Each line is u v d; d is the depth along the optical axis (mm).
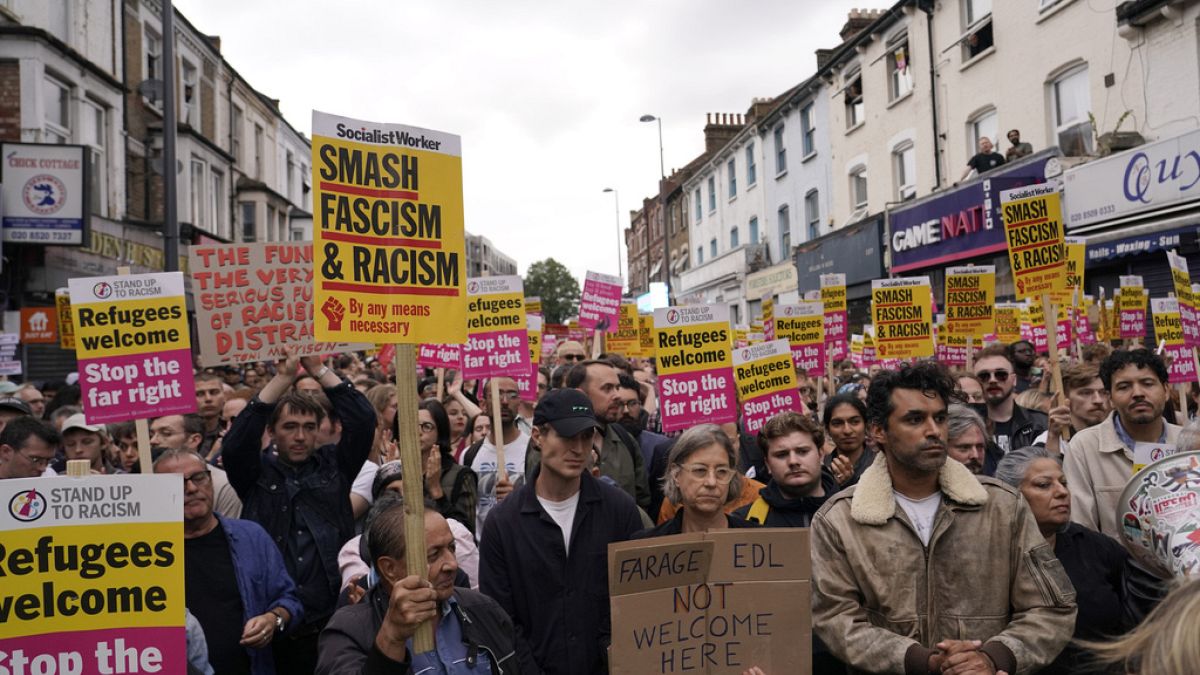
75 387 8195
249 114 34219
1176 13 13703
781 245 31000
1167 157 13109
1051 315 5957
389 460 6844
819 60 27766
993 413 6750
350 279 3037
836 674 4078
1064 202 15430
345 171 3066
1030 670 3107
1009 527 3305
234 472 4988
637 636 3184
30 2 18750
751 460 6812
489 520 4105
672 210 48469
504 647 3383
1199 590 1314
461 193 3326
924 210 19766
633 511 4246
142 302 4707
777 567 3301
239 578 4164
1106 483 4688
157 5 25297
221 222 30203
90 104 20828
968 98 19500
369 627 3195
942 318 12172
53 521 2949
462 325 3268
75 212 17203
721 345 6492
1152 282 14008
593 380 5832
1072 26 16125
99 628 2945
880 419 3402
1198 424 3770
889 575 3307
